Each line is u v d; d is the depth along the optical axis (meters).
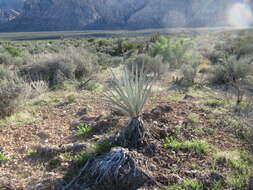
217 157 3.85
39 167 3.99
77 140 4.91
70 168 3.83
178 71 12.95
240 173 3.51
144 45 20.72
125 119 5.54
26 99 7.49
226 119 5.41
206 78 11.00
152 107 6.52
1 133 5.44
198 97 7.88
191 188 3.21
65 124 5.88
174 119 5.36
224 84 9.96
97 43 27.97
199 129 4.91
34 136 5.27
